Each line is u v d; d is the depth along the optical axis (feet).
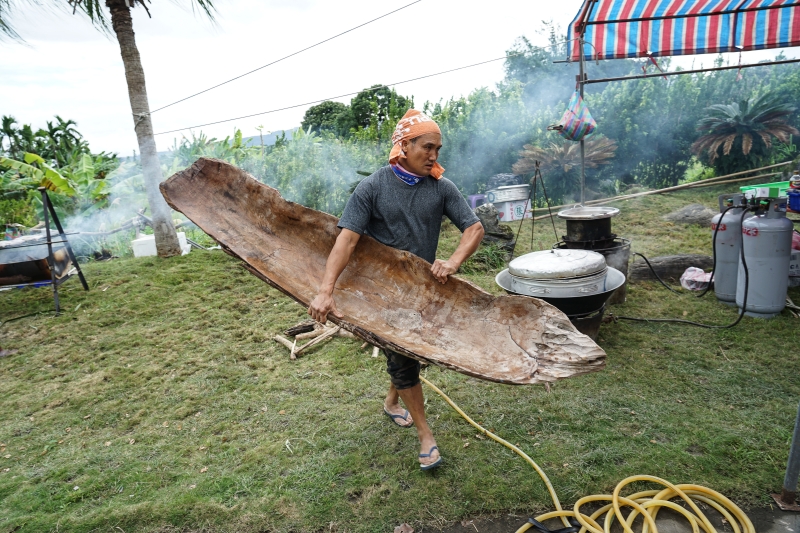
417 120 7.16
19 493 8.41
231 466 8.72
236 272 19.97
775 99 31.91
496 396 10.41
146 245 24.75
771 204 13.08
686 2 17.17
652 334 13.16
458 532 6.94
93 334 15.44
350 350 13.20
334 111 64.80
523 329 7.00
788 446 8.20
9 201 36.35
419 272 7.97
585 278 10.93
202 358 13.32
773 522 6.76
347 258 7.51
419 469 8.20
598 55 19.76
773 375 10.61
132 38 21.27
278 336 14.07
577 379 10.95
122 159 53.78
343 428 9.58
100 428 10.44
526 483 7.72
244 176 9.54
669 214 26.25
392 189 7.59
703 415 9.29
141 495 8.12
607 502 7.32
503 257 20.79
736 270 14.48
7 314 17.75
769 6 17.02
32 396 12.02
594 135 33.32
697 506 7.13
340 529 7.09
